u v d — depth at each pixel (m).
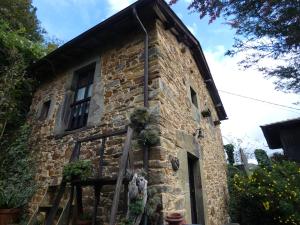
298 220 5.49
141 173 2.97
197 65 6.57
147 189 2.93
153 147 3.22
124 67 4.25
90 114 4.33
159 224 2.80
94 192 3.45
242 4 2.81
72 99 5.07
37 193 4.40
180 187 3.52
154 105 3.50
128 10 4.00
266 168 7.05
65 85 5.27
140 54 4.14
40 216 3.90
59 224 2.99
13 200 4.27
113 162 3.53
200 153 4.87
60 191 3.07
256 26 2.86
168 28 4.65
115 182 2.93
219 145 7.52
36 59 6.48
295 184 6.05
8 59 5.69
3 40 6.02
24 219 4.20
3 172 4.74
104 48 4.86
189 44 5.82
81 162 3.16
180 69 4.92
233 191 7.07
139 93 3.78
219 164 6.84
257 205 6.36
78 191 3.27
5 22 6.79
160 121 3.38
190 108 4.98
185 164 3.92
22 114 6.05
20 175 4.72
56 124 4.89
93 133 4.07
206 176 5.09
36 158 4.86
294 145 8.67
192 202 4.43
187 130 4.49
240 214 6.61
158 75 3.71
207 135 5.99
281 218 5.91
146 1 3.92
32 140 5.22
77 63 5.28
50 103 5.43
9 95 5.31
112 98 4.12
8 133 5.53
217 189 5.89
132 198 2.65
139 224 2.71
